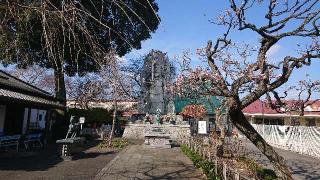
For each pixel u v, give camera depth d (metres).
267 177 9.68
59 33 5.60
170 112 35.56
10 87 18.45
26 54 6.32
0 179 10.36
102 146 22.14
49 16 5.21
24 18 5.47
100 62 5.91
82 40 5.81
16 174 11.27
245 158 13.80
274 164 8.23
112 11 5.70
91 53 5.92
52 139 26.09
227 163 10.15
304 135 24.56
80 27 5.34
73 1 5.28
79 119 27.56
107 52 6.21
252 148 24.20
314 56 7.36
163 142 23.30
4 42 5.78
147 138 23.52
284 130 28.67
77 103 43.09
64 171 12.26
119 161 15.52
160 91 35.03
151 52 34.94
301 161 19.17
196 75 10.21
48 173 11.70
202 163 12.61
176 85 12.97
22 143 19.55
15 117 22.75
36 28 6.32
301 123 40.06
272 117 42.09
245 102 8.01
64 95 27.77
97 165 14.01
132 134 32.66
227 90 8.40
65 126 27.81
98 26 5.91
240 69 9.91
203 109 32.31
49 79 41.06
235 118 8.23
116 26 6.34
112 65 6.18
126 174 12.02
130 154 18.56
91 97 37.75
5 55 5.95
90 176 11.43
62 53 5.62
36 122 29.94
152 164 14.66
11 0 5.12
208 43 9.22
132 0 6.34
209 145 15.45
